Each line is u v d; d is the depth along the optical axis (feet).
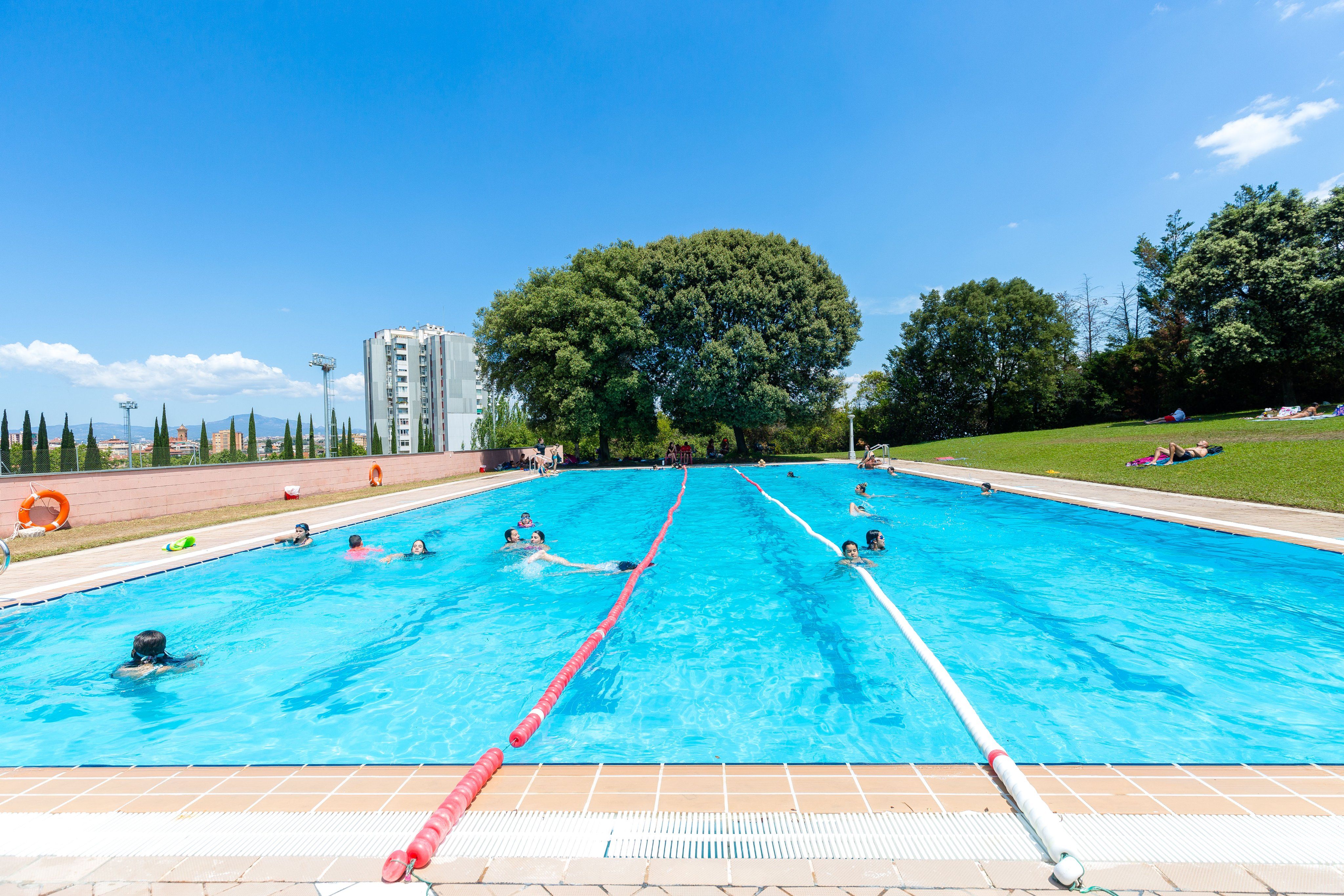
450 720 12.04
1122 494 39.22
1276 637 15.67
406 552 28.55
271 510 44.16
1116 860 6.51
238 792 8.50
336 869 6.62
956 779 8.56
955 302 136.36
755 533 34.37
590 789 8.45
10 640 17.67
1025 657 14.74
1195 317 97.71
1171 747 10.17
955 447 99.81
